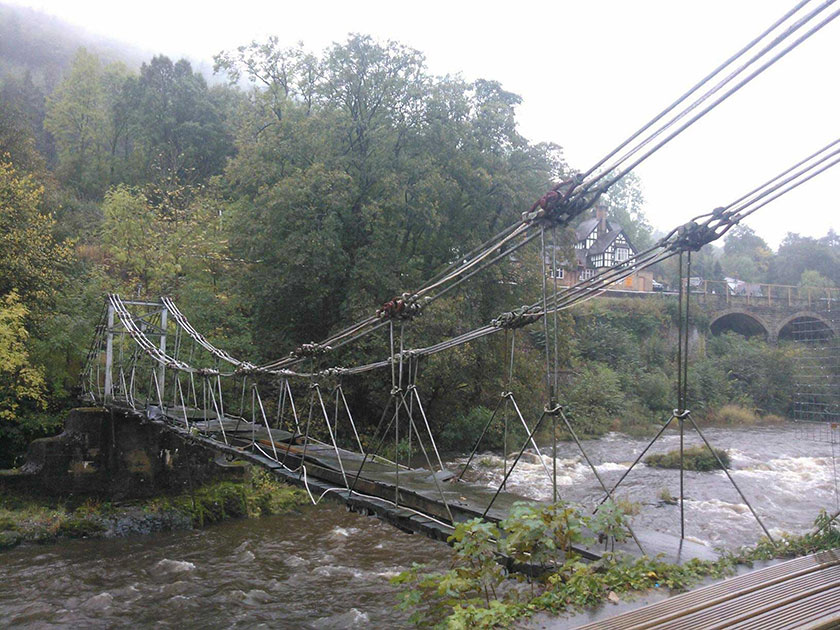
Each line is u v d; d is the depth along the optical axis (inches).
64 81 1683.1
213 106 1596.9
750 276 2367.1
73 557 443.2
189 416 532.7
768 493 567.8
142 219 861.2
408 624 324.5
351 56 839.7
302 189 768.3
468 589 154.6
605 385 1104.2
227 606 354.3
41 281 681.6
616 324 1411.2
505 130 855.7
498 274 791.1
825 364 218.2
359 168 833.5
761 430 1037.2
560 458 762.2
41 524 488.1
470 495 242.4
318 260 768.9
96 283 762.2
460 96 841.5
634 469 689.0
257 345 817.5
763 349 1339.8
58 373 649.0
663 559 158.1
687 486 596.4
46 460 541.3
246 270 875.4
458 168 807.7
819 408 219.0
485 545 157.8
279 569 414.3
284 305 839.7
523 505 164.9
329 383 771.4
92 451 553.9
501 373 811.4
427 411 841.5
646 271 1717.5
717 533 446.6
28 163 1098.7
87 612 350.0
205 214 951.0
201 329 798.5
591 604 126.2
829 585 121.6
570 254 852.0
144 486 560.1
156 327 654.5
